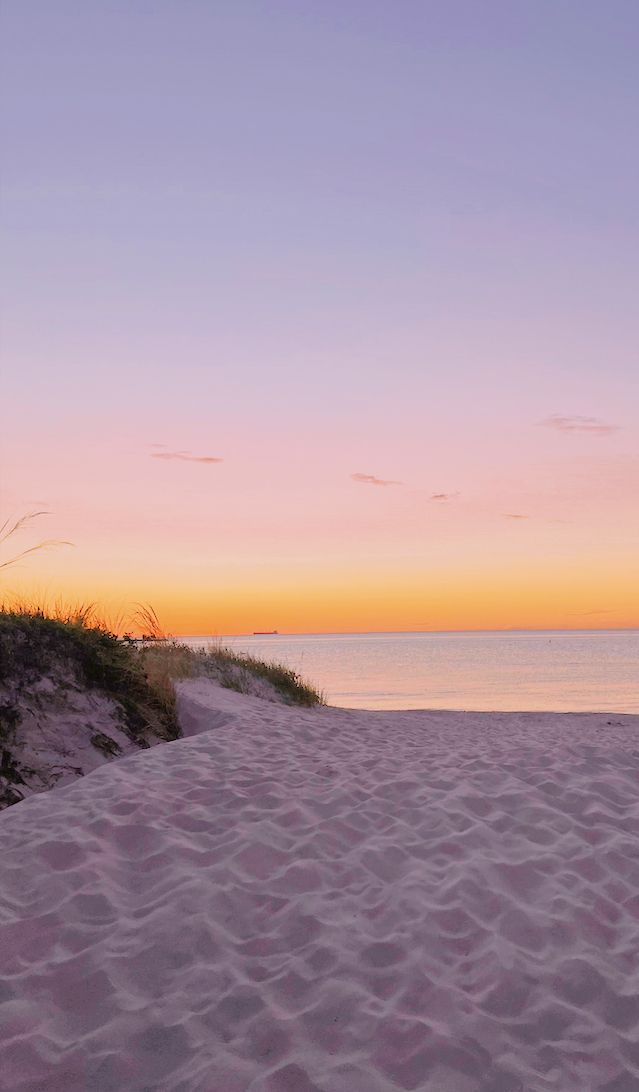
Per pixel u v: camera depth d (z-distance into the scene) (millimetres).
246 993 3535
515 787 6645
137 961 3818
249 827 5523
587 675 38625
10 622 10086
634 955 3947
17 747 8594
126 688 10383
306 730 10430
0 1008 3426
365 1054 3119
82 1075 3031
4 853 5047
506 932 4098
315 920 4203
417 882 4652
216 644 18375
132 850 5176
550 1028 3320
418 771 7344
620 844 5309
